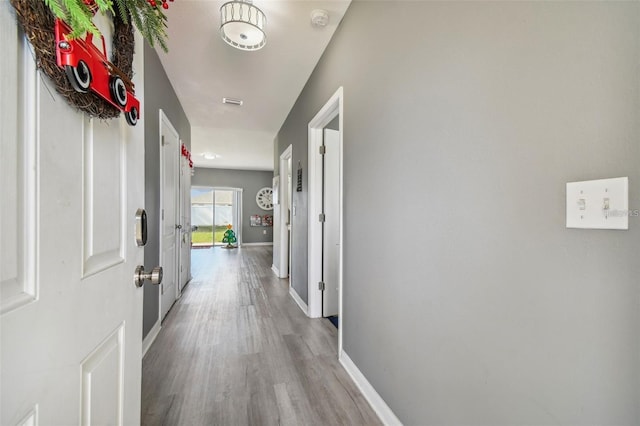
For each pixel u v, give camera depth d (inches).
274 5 72.7
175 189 129.3
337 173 117.7
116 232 30.4
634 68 21.3
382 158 58.7
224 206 403.9
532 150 28.7
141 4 26.2
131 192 34.1
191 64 102.3
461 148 38.0
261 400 63.3
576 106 24.9
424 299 45.8
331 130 116.3
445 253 41.1
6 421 15.8
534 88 28.5
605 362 23.1
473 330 36.2
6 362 15.9
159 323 100.0
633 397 21.5
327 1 71.7
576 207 24.8
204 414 58.7
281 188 184.5
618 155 22.1
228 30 71.1
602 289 23.3
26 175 17.7
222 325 106.0
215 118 163.5
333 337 96.2
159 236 101.0
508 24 31.1
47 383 19.4
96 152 26.3
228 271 207.6
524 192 29.5
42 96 18.8
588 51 24.0
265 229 382.9
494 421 33.3
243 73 109.6
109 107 26.2
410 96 49.2
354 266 72.3
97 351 26.4
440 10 41.8
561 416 26.4
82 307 23.8
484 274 34.5
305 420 57.5
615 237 22.5
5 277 16.0
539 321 28.2
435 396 43.3
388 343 56.5
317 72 101.5
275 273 200.1
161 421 56.6
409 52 49.4
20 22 16.8
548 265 27.3
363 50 66.6
